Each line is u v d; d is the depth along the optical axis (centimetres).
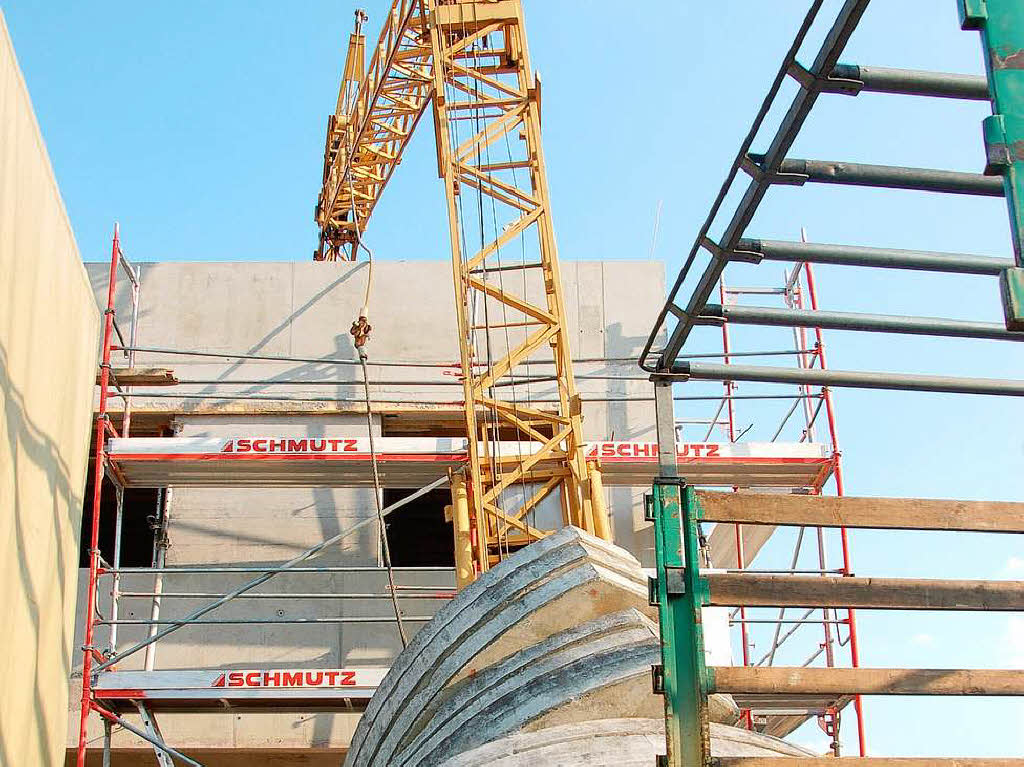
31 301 1299
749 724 1970
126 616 2041
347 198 3591
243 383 2169
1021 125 624
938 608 777
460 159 2256
